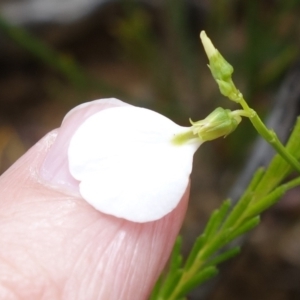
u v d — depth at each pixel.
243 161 0.13
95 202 0.05
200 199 0.14
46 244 0.05
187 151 0.05
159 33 0.18
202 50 0.17
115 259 0.06
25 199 0.06
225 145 0.14
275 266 0.13
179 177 0.05
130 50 0.15
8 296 0.05
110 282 0.06
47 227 0.06
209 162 0.15
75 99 0.16
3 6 0.17
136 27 0.14
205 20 0.17
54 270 0.05
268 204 0.06
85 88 0.13
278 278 0.13
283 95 0.09
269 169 0.06
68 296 0.05
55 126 0.17
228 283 0.13
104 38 0.19
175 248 0.06
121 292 0.06
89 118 0.05
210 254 0.06
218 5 0.14
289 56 0.13
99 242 0.06
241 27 0.17
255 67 0.13
